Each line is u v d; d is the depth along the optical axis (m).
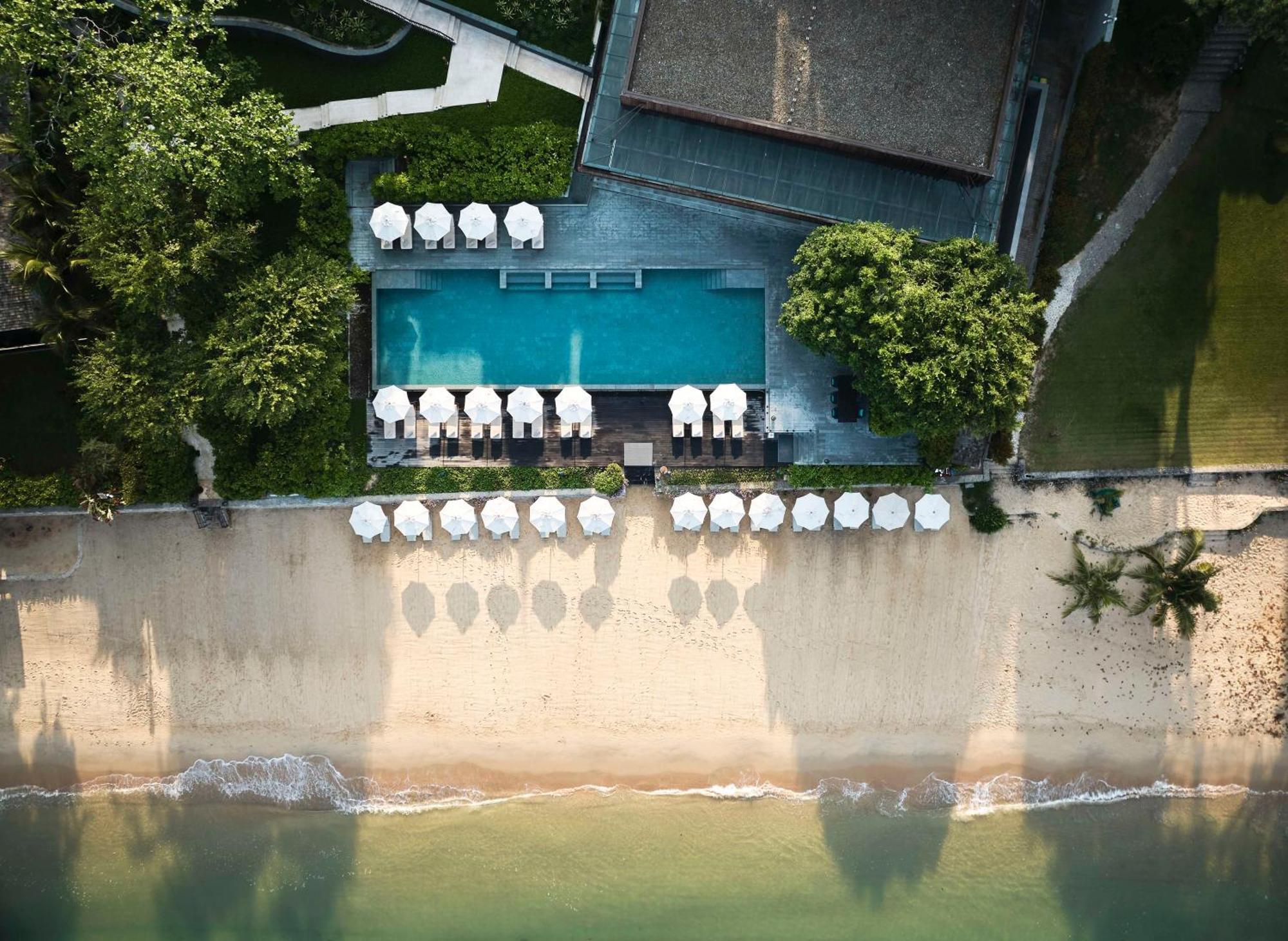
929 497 39.56
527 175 38.75
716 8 35.44
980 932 42.53
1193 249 40.19
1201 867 42.41
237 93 36.75
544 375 40.50
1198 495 41.25
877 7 35.38
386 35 38.59
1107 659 42.00
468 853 42.62
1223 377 40.69
